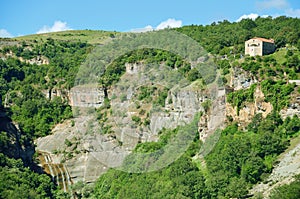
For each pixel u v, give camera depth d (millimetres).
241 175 197750
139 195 194500
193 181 191625
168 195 186375
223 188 191375
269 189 182750
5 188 198750
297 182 163250
